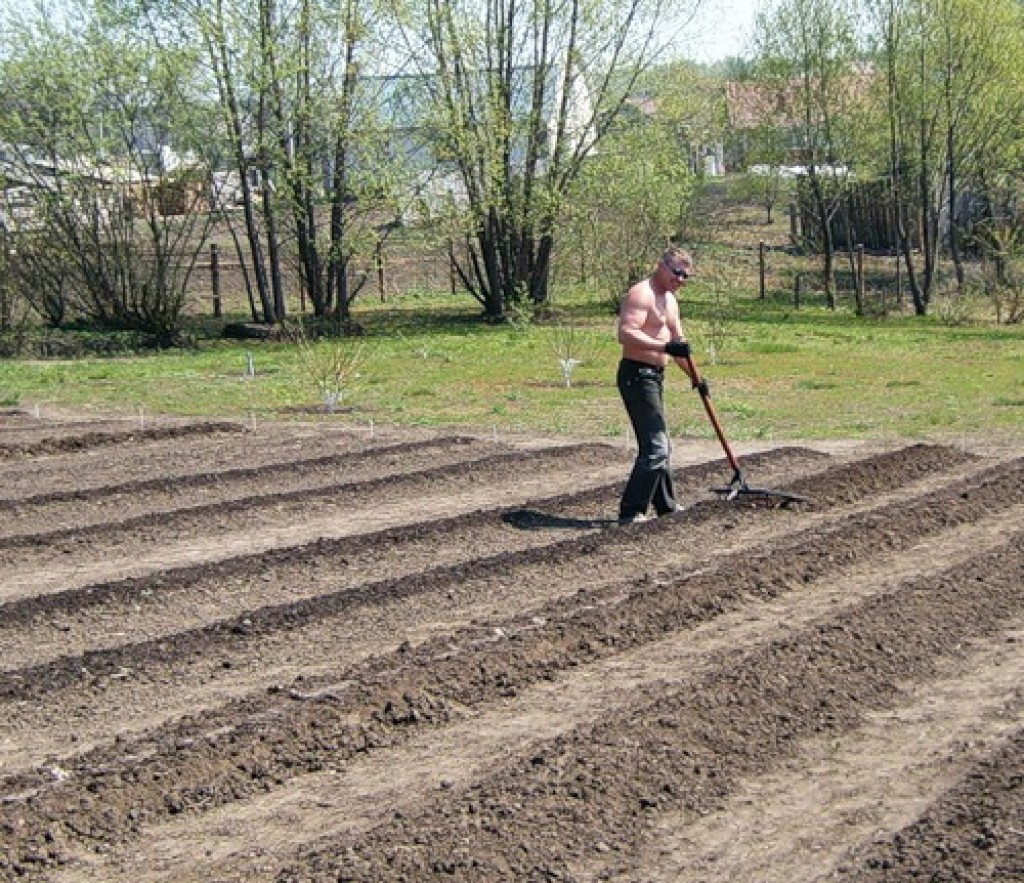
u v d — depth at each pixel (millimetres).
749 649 7840
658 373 11016
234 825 5816
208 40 30469
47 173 30688
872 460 13148
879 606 8375
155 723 7016
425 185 32781
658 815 5777
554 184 33688
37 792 6023
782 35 38625
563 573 9648
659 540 10477
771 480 12859
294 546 10430
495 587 9305
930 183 38938
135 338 29812
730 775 6168
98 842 5680
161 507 12398
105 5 30297
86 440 15898
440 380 22297
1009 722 6789
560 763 6156
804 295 40688
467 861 5297
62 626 8695
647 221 34656
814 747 6504
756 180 41531
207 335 31859
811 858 5418
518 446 15273
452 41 32125
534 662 7594
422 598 9047
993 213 44250
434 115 32156
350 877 5184
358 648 8125
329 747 6535
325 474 13711
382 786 6164
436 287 41469
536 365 24297
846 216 39188
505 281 34406
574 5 32844
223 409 19359
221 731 6645
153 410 19406
